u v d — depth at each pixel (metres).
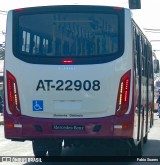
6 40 17.09
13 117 16.86
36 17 17.00
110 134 16.42
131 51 16.55
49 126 16.61
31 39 16.94
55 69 16.62
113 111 16.45
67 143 17.84
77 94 16.53
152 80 28.61
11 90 16.91
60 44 16.78
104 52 16.59
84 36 16.72
